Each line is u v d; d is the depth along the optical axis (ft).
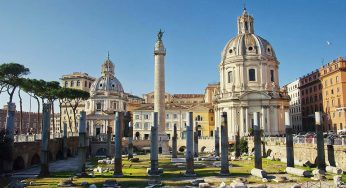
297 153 187.01
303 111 404.57
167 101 501.97
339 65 315.99
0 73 239.09
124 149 319.27
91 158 274.77
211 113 409.90
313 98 374.84
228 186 105.70
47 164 151.43
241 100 336.49
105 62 482.69
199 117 409.69
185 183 123.13
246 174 146.72
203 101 502.38
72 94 327.47
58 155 249.96
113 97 454.81
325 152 156.56
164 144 259.60
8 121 147.84
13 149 154.20
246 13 375.04
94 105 452.76
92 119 432.25
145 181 128.57
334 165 149.07
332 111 328.70
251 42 354.95
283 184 117.29
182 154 286.66
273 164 183.73
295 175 138.62
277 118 335.47
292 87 444.55
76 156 276.82
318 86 361.71
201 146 346.33
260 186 109.19
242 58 348.59
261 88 344.49
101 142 323.57
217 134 260.01
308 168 157.48
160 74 247.50
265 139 243.81
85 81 540.93
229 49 362.53
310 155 171.53
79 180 131.64
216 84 483.10
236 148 247.09
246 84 347.56
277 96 338.95
